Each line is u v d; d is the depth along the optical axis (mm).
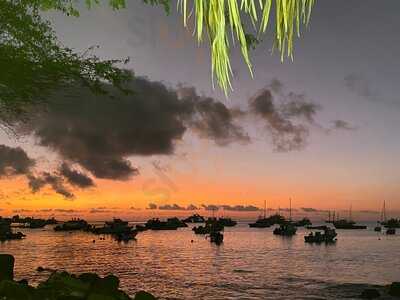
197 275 85375
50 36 14336
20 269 84688
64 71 14656
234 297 59781
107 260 113438
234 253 139875
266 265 105500
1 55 13617
